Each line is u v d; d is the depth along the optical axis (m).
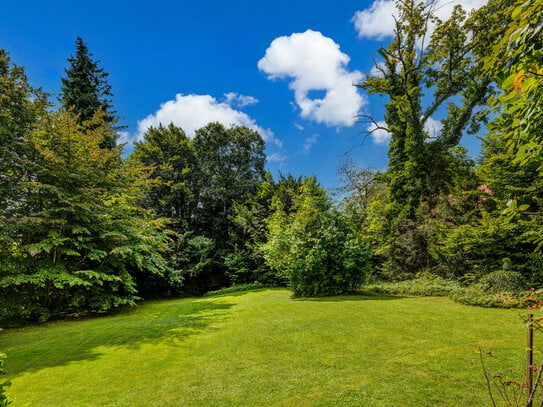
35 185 9.72
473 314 7.72
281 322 7.87
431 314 7.87
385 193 19.55
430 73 17.25
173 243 18.34
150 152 20.14
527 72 1.45
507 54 1.56
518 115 1.67
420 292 11.32
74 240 10.08
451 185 14.53
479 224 12.12
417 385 3.94
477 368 4.36
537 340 5.50
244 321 8.41
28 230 9.51
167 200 19.92
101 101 19.80
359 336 6.26
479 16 14.74
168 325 8.63
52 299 11.11
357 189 21.19
